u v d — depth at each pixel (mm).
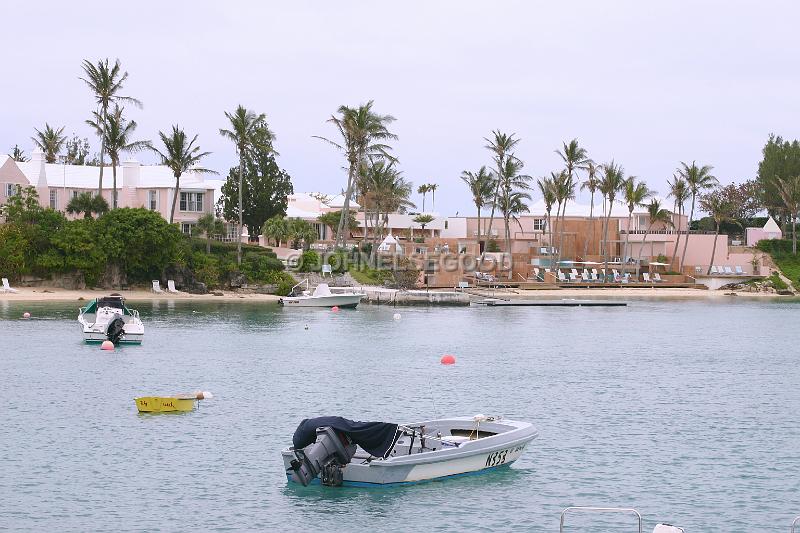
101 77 117438
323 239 156625
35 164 131000
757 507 30688
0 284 107250
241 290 120250
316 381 54062
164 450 36875
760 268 165000
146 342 71562
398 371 58875
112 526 28234
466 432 35094
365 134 126875
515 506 30406
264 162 141000
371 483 31312
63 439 38438
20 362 59375
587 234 165250
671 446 38781
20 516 28984
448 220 176500
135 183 133500
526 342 78375
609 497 31531
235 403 46781
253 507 30016
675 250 165375
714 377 59125
